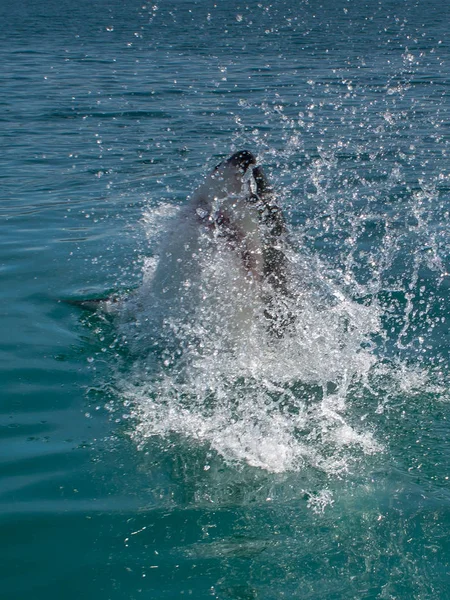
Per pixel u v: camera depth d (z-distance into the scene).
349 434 4.61
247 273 5.52
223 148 12.57
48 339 5.84
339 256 7.61
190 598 3.16
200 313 5.72
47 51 26.89
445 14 44.69
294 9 50.62
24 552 3.43
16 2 63.41
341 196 9.69
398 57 24.33
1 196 10.12
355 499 3.92
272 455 4.35
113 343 5.81
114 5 59.06
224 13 48.16
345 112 15.32
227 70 21.73
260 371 5.40
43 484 3.98
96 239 8.30
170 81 19.84
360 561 3.42
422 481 4.10
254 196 5.39
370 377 5.36
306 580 3.29
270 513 3.79
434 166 11.13
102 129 14.38
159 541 3.54
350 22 39.38
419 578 3.31
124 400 4.96
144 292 6.20
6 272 7.30
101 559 3.39
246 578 3.29
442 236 8.25
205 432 4.59
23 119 15.34
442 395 5.12
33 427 4.59
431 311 6.41
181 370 5.40
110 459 4.25
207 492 3.96
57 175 11.21
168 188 10.34
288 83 19.19
